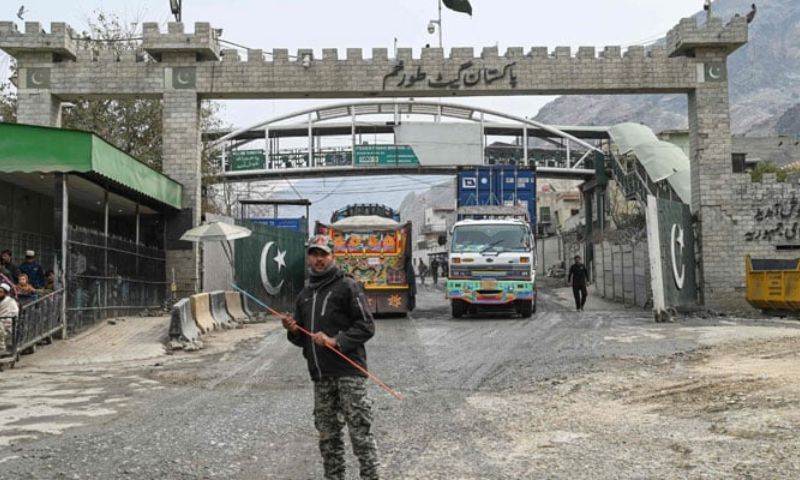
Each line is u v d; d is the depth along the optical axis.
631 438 7.31
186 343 16.34
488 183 30.95
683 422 7.91
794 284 23.12
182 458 6.84
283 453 7.07
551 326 20.81
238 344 17.16
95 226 27.34
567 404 9.45
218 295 21.98
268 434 7.90
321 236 5.70
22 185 21.30
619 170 43.59
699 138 27.95
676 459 6.41
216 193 54.34
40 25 26.86
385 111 53.41
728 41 27.45
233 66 27.73
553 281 49.53
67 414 9.09
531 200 31.00
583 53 28.17
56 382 11.88
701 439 7.04
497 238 24.02
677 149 38.75
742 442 6.77
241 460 6.80
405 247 24.89
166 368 13.49
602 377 11.46
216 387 11.34
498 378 11.89
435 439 7.61
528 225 25.00
